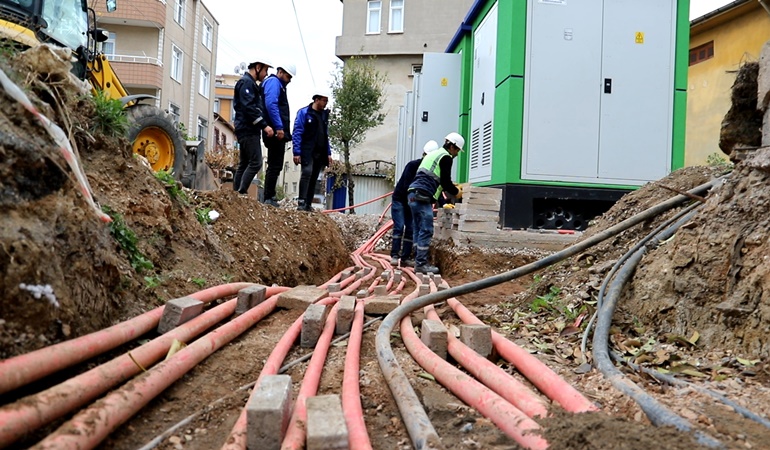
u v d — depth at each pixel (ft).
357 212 77.97
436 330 10.81
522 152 23.81
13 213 7.56
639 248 13.09
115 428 6.59
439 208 29.22
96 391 6.98
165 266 13.17
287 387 6.81
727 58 46.98
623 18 24.04
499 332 12.58
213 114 96.63
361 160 81.51
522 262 22.71
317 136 28.40
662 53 24.17
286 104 26.71
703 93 49.90
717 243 10.67
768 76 10.83
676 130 24.22
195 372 9.09
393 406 8.29
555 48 23.82
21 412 5.74
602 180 23.99
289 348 10.62
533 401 7.29
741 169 11.25
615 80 23.99
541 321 13.35
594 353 9.70
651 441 5.66
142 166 14.70
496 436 6.66
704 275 10.65
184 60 80.43
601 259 15.49
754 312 9.37
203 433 7.19
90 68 24.40
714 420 6.71
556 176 23.85
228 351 10.30
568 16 23.85
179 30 77.56
